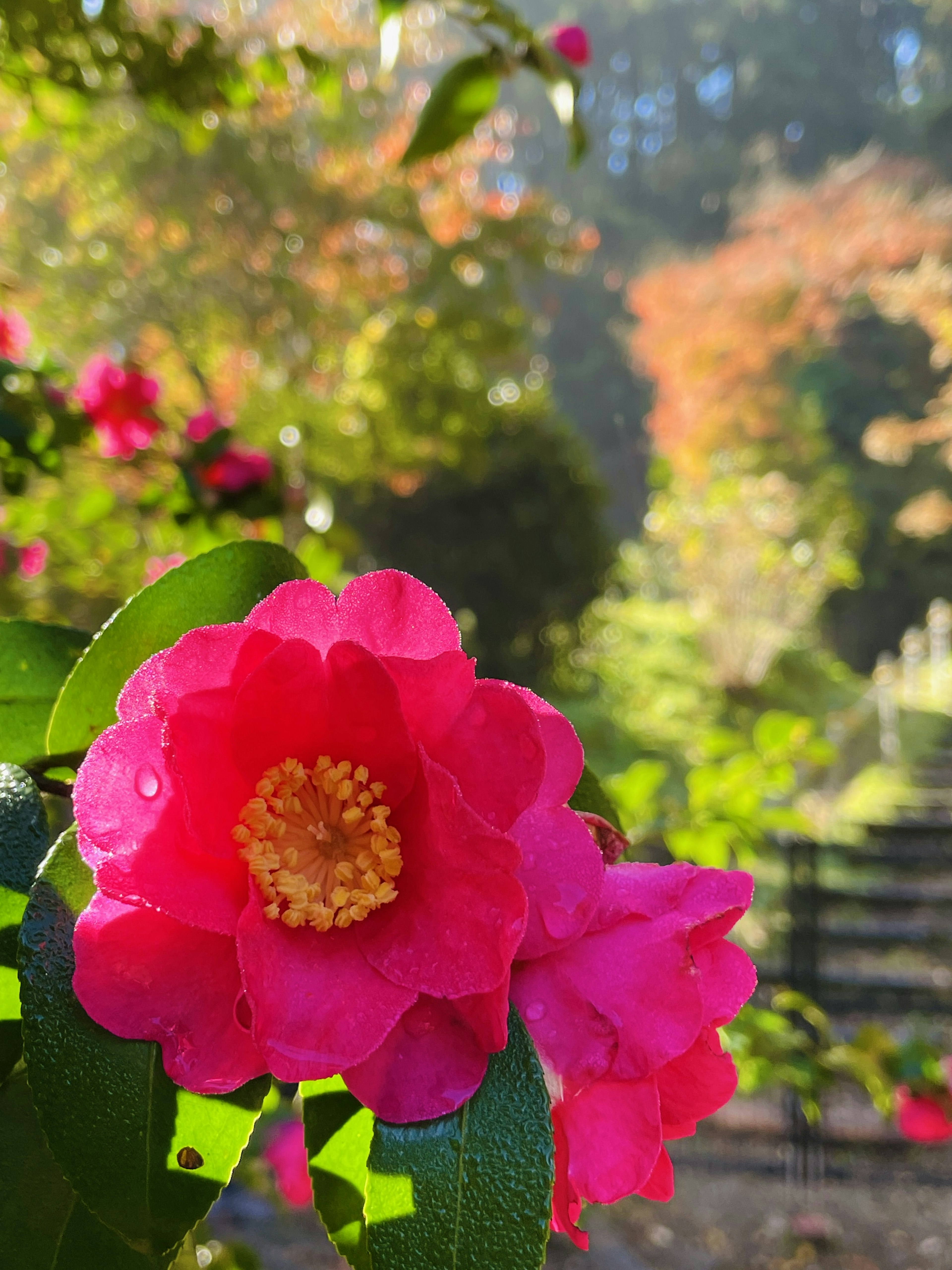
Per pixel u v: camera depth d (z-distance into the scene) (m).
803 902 5.93
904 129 33.00
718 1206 4.61
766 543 16.66
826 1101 5.14
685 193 36.47
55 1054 0.50
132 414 2.55
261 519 2.62
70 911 0.53
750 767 2.14
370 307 11.70
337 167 10.98
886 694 13.62
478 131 11.54
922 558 22.84
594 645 13.38
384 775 0.53
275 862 0.50
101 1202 0.49
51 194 10.76
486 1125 0.50
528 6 40.31
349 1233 0.57
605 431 32.00
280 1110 3.42
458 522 11.29
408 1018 0.51
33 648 0.77
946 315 15.51
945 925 7.27
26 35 2.06
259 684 0.52
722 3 38.31
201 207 10.80
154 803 0.51
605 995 0.53
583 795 0.75
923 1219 4.54
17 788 0.60
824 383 24.36
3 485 2.18
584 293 32.47
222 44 2.31
